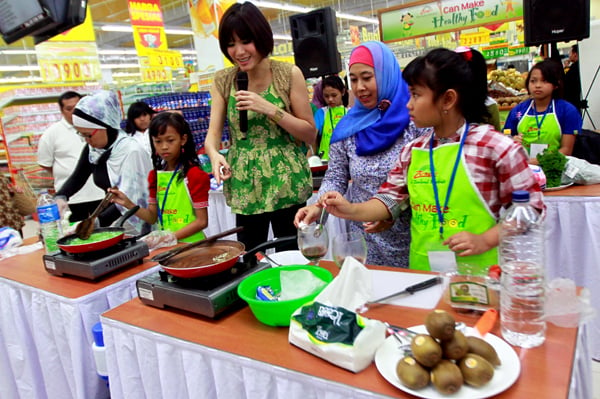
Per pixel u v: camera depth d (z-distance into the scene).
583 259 2.26
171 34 12.95
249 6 1.77
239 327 1.18
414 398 0.79
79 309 1.52
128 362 1.32
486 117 1.35
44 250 2.19
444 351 0.81
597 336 2.20
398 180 1.51
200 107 5.48
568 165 2.43
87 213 2.98
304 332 1.00
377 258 1.81
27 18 2.37
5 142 5.96
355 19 14.46
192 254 1.45
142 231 2.64
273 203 1.97
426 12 5.07
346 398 0.87
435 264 1.29
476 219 1.30
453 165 1.31
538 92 3.15
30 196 2.84
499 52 6.32
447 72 1.21
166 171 2.27
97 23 10.50
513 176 1.24
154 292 1.35
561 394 0.76
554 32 3.96
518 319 0.92
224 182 2.07
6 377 1.95
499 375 0.82
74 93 3.38
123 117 6.24
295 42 4.29
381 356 0.92
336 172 1.91
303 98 1.98
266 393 1.00
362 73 1.71
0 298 1.86
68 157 3.42
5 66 8.29
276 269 1.35
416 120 1.30
